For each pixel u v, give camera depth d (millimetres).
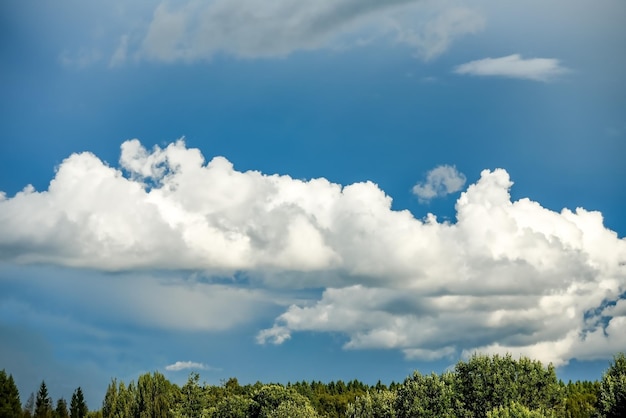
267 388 162750
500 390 103188
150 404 194250
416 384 108938
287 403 149625
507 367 106375
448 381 108875
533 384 103875
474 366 108188
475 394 105125
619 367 95312
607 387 93000
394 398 115938
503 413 89750
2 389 146750
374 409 118250
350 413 121375
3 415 145000
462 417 103438
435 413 105438
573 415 133750
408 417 106188
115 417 194500
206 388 178000
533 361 106500
